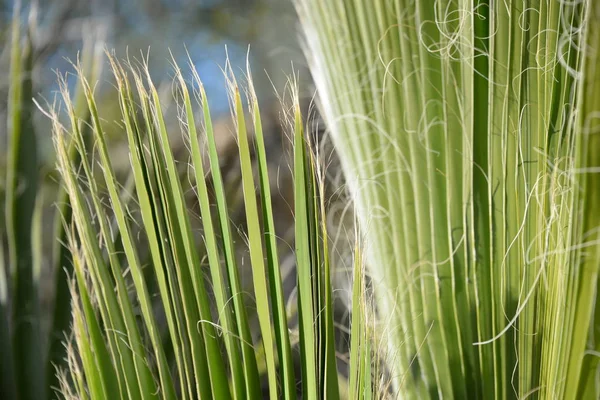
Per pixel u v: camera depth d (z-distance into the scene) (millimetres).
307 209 1402
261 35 5312
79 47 4148
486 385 1524
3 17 4363
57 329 1839
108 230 1438
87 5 4910
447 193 1573
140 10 5523
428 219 1602
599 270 1395
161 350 1427
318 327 1417
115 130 3432
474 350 1535
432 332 1570
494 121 1530
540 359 1474
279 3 5332
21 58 1906
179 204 1411
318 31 1720
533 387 1476
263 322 1390
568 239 1407
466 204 1555
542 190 1487
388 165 1635
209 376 1424
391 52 1640
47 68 3711
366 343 1403
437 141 1603
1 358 1798
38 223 1881
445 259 1579
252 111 1426
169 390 1429
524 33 1513
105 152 1422
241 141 1388
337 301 2008
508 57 1522
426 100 1614
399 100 1634
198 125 1625
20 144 1874
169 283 1426
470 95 1569
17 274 1836
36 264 1861
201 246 1736
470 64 1567
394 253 1618
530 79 1511
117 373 1439
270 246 1406
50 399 1815
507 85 1515
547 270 1471
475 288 1534
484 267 1533
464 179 1562
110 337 1440
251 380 1412
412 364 1576
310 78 3043
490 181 1529
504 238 1520
